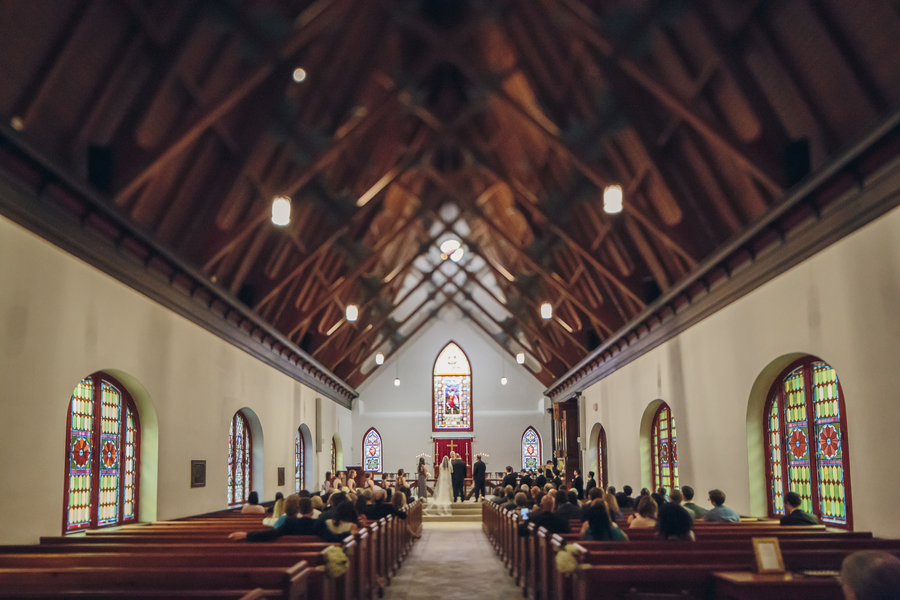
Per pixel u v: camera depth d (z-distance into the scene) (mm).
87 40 7137
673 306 12898
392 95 11508
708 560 5344
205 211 10359
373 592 8031
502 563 11656
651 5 8570
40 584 4633
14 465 6629
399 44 12344
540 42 11039
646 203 11602
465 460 27812
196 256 10828
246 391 14242
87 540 7020
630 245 13336
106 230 8219
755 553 4895
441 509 21469
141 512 9867
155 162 8281
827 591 4457
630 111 9953
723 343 10828
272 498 16078
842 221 7441
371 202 14047
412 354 28578
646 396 15055
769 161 8242
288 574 4656
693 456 12164
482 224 20016
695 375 12062
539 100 11711
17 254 6688
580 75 10734
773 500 9781
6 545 6418
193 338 11383
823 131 7734
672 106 8703
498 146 15234
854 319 7328
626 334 15852
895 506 6684
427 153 14094
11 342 6582
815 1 6828
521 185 13727
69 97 7406
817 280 8062
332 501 8953
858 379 7273
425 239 20484
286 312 16141
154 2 7629
